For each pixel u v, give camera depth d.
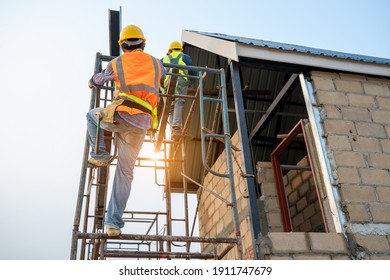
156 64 4.16
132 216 7.82
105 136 5.49
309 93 5.90
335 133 5.53
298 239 4.59
